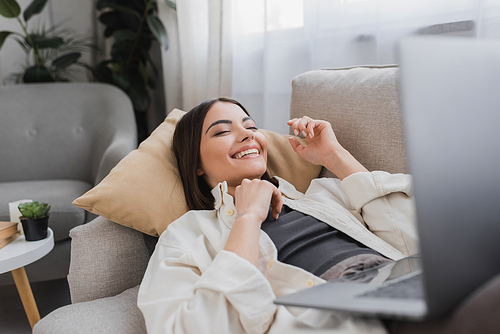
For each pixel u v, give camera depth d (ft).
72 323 2.46
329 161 3.37
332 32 5.26
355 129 3.52
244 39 6.29
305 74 4.27
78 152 6.69
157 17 7.50
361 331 1.80
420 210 1.30
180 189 3.34
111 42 8.89
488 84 1.48
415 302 1.38
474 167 1.41
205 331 1.95
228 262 2.14
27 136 6.75
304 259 2.50
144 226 3.12
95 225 3.10
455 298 1.30
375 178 2.98
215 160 3.21
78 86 7.04
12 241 3.98
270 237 2.72
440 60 1.42
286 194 3.45
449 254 1.31
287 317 2.00
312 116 3.94
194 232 2.89
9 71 8.36
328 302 1.50
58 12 8.63
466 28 4.05
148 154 3.46
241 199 2.72
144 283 2.52
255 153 3.35
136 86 7.80
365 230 2.81
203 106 3.39
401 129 3.24
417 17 4.41
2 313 5.05
